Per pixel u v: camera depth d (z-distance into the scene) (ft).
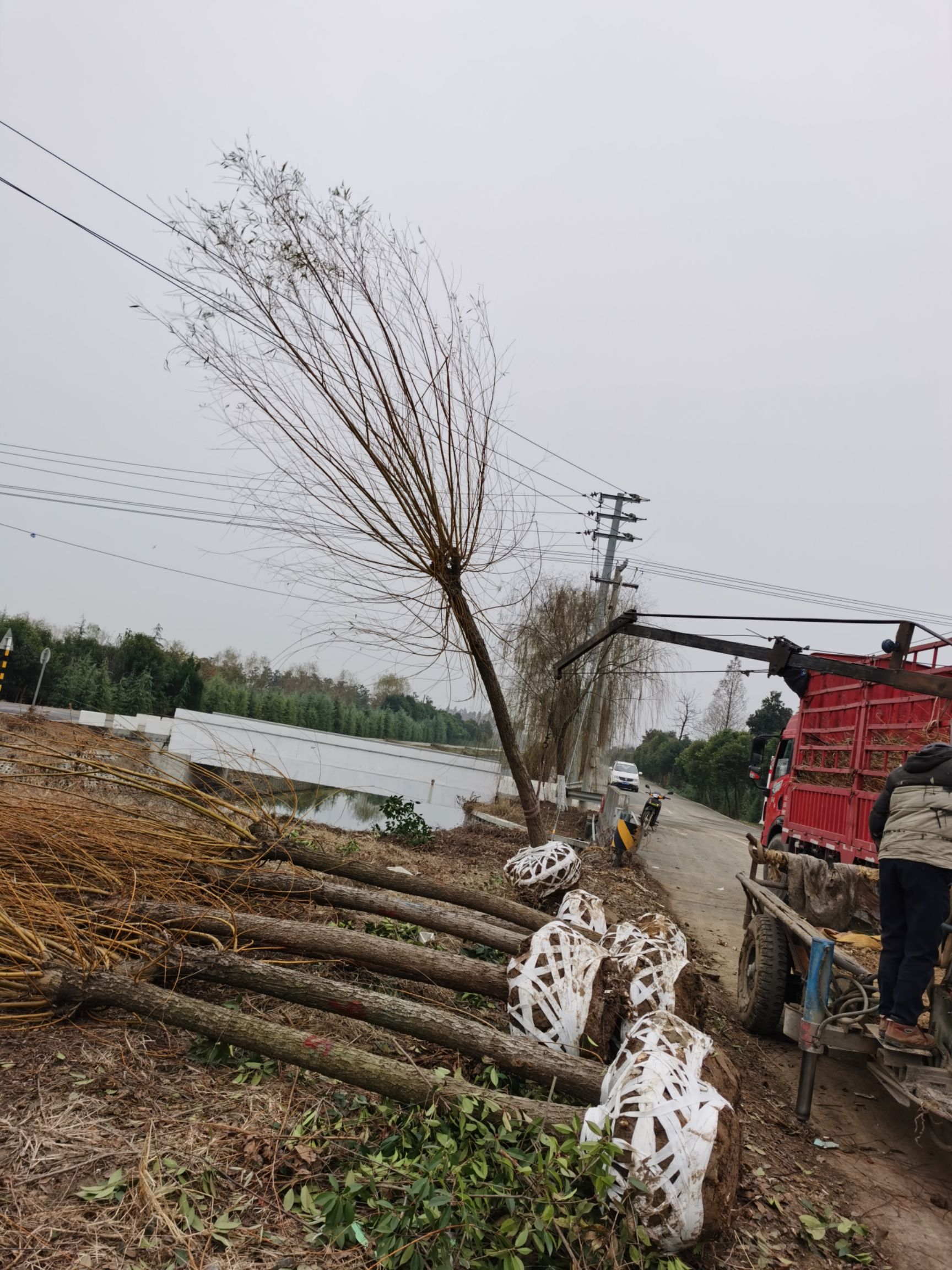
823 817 30.58
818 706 32.32
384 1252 9.23
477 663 29.60
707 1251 10.98
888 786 17.33
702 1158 10.05
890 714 25.58
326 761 59.62
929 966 15.58
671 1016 12.39
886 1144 17.06
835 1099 19.15
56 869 16.76
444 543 26.08
